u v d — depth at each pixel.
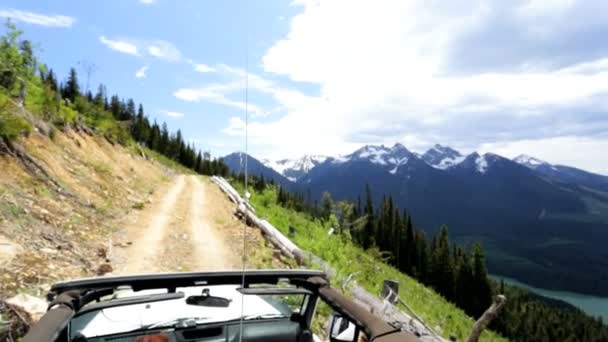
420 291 23.19
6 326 4.28
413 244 84.94
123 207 15.88
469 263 76.25
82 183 16.00
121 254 9.40
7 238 7.43
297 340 2.85
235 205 24.17
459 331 15.36
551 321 88.19
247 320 2.76
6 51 15.77
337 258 11.27
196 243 11.49
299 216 22.83
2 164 11.59
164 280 2.56
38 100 19.53
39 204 10.64
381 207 100.56
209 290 2.78
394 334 2.02
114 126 39.69
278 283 2.93
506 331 61.41
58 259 7.36
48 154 16.02
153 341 2.37
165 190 28.38
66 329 2.17
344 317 2.46
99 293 2.37
